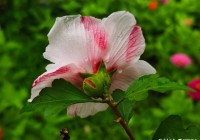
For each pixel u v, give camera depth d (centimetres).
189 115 145
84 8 191
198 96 130
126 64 38
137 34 37
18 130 137
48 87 36
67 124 155
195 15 227
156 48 192
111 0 199
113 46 37
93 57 37
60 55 36
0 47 170
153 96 175
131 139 37
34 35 189
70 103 36
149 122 150
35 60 178
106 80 37
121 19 36
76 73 37
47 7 216
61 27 36
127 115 39
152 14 210
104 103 39
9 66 162
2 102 143
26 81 169
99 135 153
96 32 36
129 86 37
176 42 199
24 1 201
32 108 36
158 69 190
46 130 142
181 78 184
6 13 202
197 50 197
